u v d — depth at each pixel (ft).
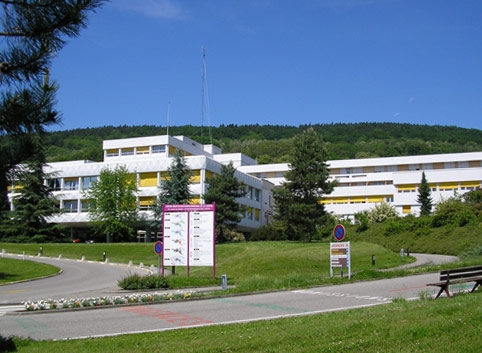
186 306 56.29
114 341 33.32
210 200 197.98
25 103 24.72
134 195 227.61
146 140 259.60
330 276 81.15
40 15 24.11
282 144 560.20
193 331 35.76
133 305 59.31
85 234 254.68
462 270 46.57
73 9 24.18
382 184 326.03
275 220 212.84
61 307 58.03
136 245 193.57
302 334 30.48
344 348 26.55
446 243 172.76
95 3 24.85
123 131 595.06
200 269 124.88
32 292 89.66
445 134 603.67
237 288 71.00
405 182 298.35
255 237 214.90
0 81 24.71
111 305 59.11
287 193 186.29
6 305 67.77
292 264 110.73
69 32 24.95
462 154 323.98
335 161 348.38
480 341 26.23
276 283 73.20
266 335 31.09
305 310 48.80
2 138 25.02
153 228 229.25
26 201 218.38
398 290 62.69
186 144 276.41
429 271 85.35
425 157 331.36
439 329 28.99
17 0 24.07
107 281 110.73
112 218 218.18
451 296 45.16
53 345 32.68
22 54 24.63
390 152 508.53
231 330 34.76
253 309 50.83
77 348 31.27
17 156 25.04
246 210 233.55
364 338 28.22
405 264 119.24
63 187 244.42
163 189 206.80
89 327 43.75
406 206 286.66
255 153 556.10
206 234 99.76
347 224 244.63
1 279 114.52
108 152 267.39
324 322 34.71
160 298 62.44
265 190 278.46
